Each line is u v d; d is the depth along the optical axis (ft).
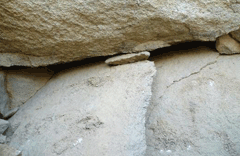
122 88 5.12
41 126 5.01
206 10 5.16
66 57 5.78
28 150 4.55
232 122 4.81
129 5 4.86
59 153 4.22
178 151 4.60
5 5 4.51
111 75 5.63
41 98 5.99
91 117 4.68
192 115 5.01
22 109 5.96
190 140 4.69
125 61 5.75
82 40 5.31
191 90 5.38
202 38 5.57
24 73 6.31
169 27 5.31
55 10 4.74
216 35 5.52
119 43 5.58
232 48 5.79
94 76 5.81
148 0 4.84
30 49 5.44
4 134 5.07
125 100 4.82
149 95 4.85
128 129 4.25
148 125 5.04
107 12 4.93
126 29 5.26
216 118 4.90
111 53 5.82
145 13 4.99
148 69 5.36
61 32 5.08
